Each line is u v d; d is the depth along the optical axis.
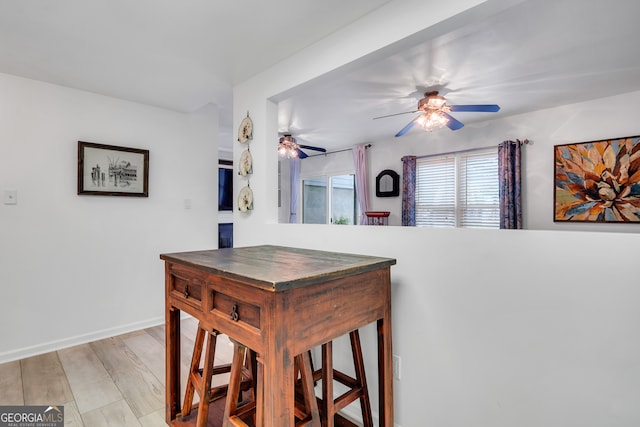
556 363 1.15
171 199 3.24
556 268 1.15
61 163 2.60
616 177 3.19
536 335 1.19
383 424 1.39
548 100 3.32
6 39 1.91
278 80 2.22
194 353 1.61
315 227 1.97
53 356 2.43
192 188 3.39
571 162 3.47
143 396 1.90
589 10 1.73
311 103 3.35
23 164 2.43
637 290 1.00
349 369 1.78
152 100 2.97
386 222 5.24
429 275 1.46
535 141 3.75
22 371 2.19
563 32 1.96
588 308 1.08
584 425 1.10
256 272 1.10
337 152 6.15
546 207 3.67
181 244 3.30
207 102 3.03
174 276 1.57
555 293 1.15
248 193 2.46
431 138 4.71
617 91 3.06
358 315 1.24
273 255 1.54
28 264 2.45
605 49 2.19
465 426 1.37
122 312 2.92
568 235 1.12
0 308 2.34
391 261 1.37
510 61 2.37
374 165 5.40
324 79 1.98
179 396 1.66
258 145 2.39
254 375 1.64
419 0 1.46
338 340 1.84
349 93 3.05
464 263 1.36
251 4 1.59
